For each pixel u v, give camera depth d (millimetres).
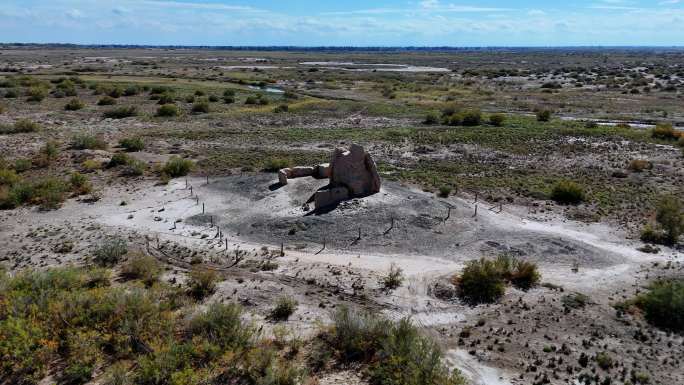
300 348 17609
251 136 58469
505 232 29422
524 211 33594
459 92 105125
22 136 53875
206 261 25406
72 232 29000
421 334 18891
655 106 84938
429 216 31203
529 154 51219
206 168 43406
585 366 17031
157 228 29844
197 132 59875
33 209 32938
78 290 20172
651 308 20312
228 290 22172
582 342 18484
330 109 78812
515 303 21422
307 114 74812
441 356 17406
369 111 77625
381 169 44156
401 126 67000
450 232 29344
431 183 39406
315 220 30266
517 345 18312
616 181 41344
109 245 25703
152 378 15000
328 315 20203
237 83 114188
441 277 23812
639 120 72938
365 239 28203
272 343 17750
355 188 34031
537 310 20812
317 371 16359
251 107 80000
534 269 23484
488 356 17578
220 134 59094
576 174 43781
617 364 17125
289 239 28344
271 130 62312
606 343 18438
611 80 126812
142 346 16656
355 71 163250
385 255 26438
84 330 17219
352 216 30766
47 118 65188
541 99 95062
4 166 41344
